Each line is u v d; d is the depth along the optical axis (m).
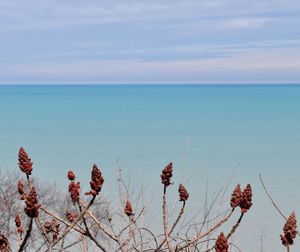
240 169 119.56
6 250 4.28
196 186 62.19
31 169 4.51
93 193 4.25
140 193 6.55
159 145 174.50
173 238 4.93
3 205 25.39
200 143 182.50
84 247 5.19
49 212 4.82
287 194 84.81
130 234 5.14
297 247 29.70
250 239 31.09
